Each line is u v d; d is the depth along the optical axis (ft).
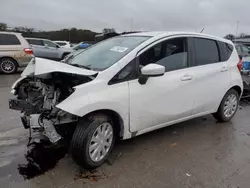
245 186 9.57
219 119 16.31
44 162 10.76
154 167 10.70
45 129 9.81
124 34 14.19
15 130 13.85
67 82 10.48
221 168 10.82
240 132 15.03
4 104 18.67
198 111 14.17
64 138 11.71
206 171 10.53
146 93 11.28
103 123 10.24
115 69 10.55
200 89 13.78
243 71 28.09
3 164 10.45
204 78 13.91
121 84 10.58
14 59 35.06
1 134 13.30
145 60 11.56
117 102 10.32
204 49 14.38
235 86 16.20
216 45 15.21
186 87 12.97
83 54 13.33
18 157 11.05
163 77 12.03
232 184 9.68
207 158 11.67
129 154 11.74
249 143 13.50
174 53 12.80
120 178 9.81
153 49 11.93
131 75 10.94
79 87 9.55
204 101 14.24
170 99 12.34
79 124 9.91
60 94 10.14
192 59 13.57
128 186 9.33
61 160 10.98
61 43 78.64
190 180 9.84
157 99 11.75
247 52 41.45
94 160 10.16
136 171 10.35
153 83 11.57
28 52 35.70
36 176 9.75
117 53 11.60
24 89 11.78
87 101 9.49
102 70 10.57
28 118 10.31
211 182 9.75
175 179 9.87
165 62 12.34
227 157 11.84
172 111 12.60
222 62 15.35
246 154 12.21
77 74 9.84
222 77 15.07
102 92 9.98
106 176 9.92
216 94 14.89
